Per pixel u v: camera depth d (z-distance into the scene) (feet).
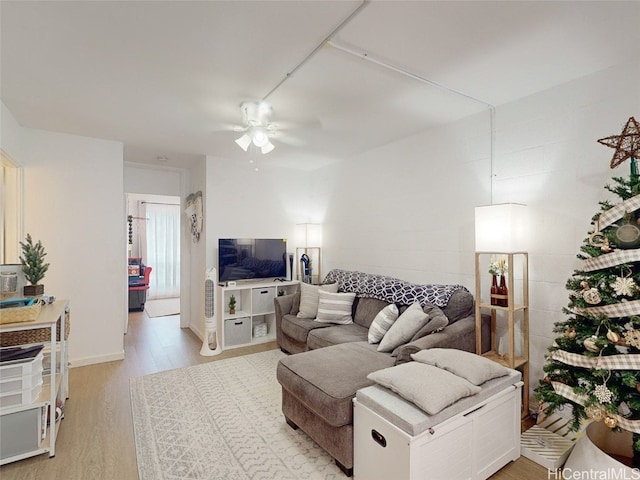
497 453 6.24
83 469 6.29
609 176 7.06
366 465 5.77
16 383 6.35
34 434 6.51
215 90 7.98
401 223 11.87
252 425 7.81
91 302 11.76
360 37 5.94
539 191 8.15
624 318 5.66
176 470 6.27
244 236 15.11
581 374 5.99
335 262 15.16
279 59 6.65
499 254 8.21
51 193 11.08
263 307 14.46
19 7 5.08
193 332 15.98
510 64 6.91
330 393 6.28
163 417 8.15
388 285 10.92
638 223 5.56
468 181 9.72
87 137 11.64
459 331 8.16
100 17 5.37
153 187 16.80
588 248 6.09
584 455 5.75
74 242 11.46
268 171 15.81
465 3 5.07
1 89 7.94
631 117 6.34
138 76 7.32
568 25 5.62
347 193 14.46
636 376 5.24
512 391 6.55
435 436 5.19
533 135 8.27
